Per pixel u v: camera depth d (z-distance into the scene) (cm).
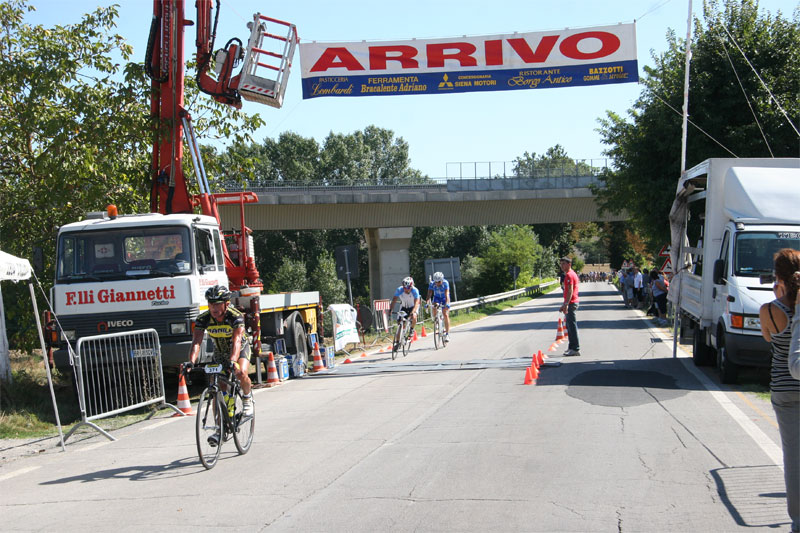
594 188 3231
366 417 919
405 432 809
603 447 705
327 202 4503
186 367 726
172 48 1412
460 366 1396
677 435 752
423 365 1456
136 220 1164
